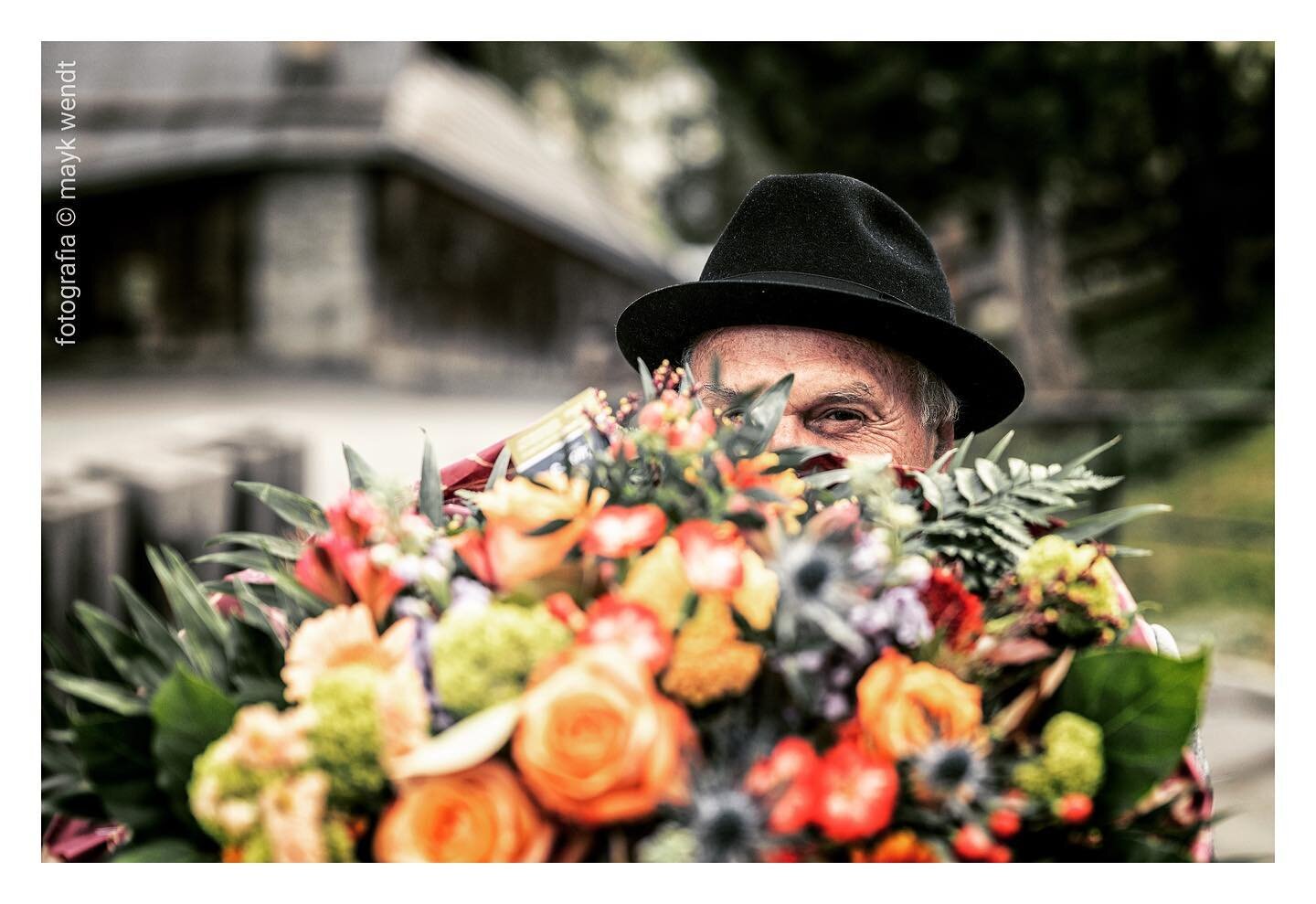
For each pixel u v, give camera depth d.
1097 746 0.68
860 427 1.25
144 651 0.75
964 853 0.67
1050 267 8.98
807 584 0.66
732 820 0.62
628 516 0.69
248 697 0.70
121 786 0.68
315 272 13.06
